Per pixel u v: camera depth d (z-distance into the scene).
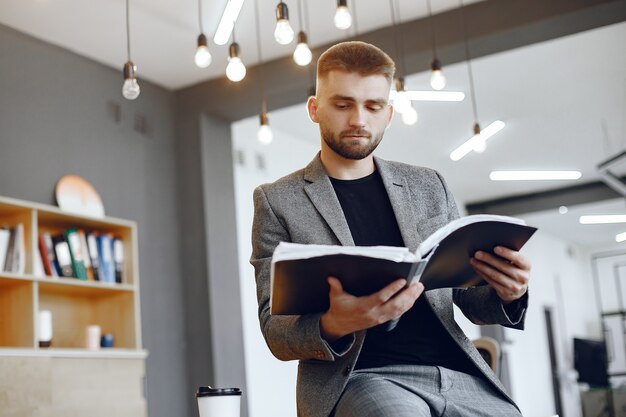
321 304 1.53
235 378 5.73
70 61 5.27
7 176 4.71
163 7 4.82
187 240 5.87
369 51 1.73
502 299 1.68
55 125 5.08
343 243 1.69
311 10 5.01
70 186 4.99
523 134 8.18
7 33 4.89
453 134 8.03
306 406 1.63
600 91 7.13
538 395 11.58
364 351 1.67
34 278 4.29
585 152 8.91
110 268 4.82
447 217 1.81
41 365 4.06
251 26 5.17
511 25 5.04
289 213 1.75
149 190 5.69
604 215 10.89
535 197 10.59
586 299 14.30
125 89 3.93
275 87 5.67
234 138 6.99
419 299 1.71
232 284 5.90
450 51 5.25
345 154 1.74
